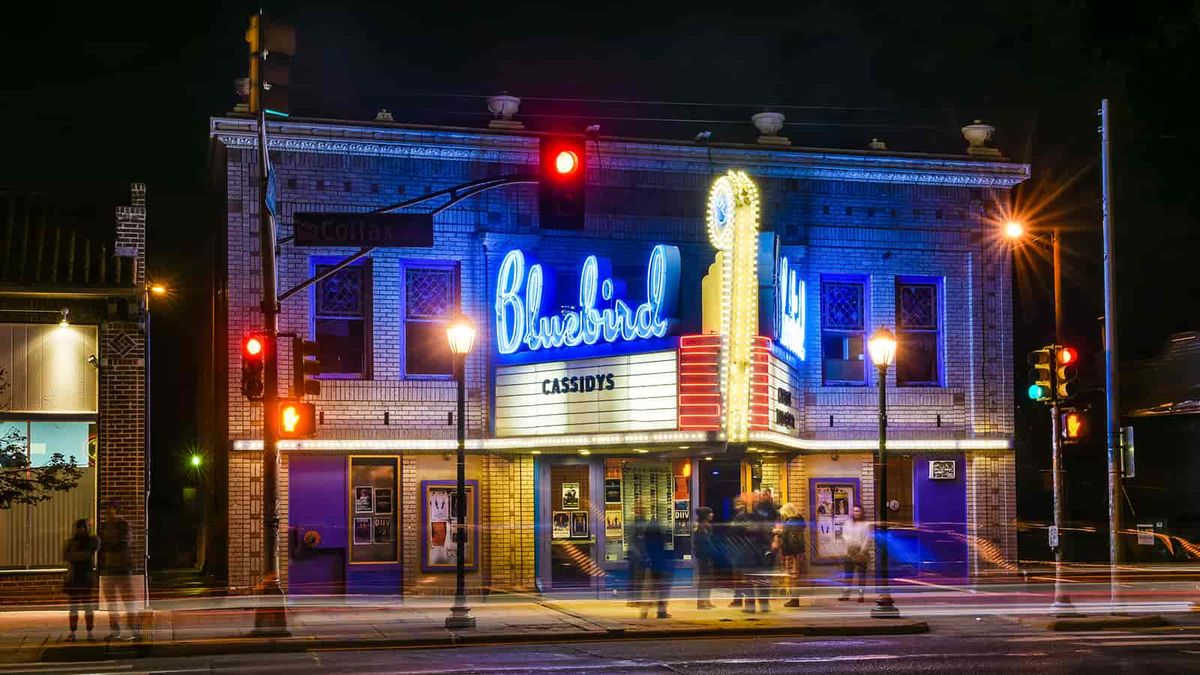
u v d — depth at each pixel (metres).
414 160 28.09
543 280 27.33
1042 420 43.22
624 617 24.17
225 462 28.61
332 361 27.75
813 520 30.47
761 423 25.02
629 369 25.67
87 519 25.59
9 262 25.50
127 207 26.70
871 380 31.05
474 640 21.00
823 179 30.78
